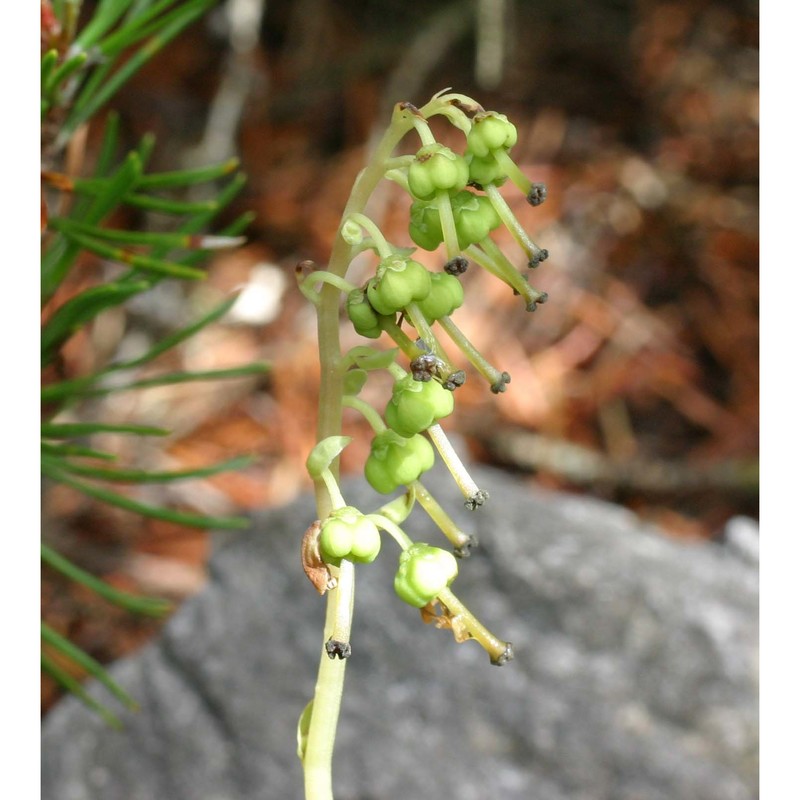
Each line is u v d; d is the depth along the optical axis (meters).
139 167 0.12
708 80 0.36
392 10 0.37
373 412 0.10
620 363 0.30
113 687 0.14
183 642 0.19
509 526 0.19
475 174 0.09
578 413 0.29
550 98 0.36
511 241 0.32
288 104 0.35
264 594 0.19
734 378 0.30
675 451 0.28
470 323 0.30
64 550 0.24
